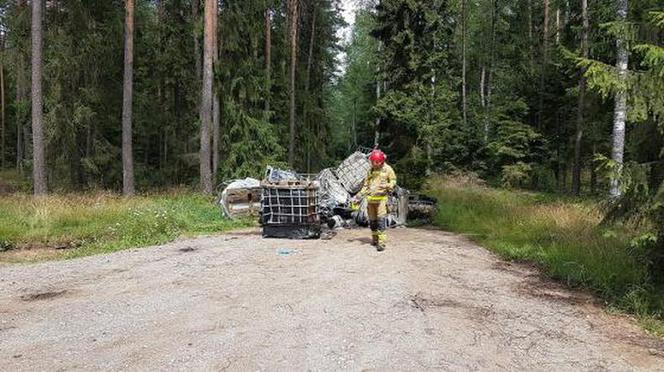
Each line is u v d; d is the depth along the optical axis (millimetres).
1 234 10516
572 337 4984
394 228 13164
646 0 9609
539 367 4215
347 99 49562
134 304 5715
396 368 4051
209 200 16828
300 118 28047
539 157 28641
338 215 12719
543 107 28469
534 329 5176
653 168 6086
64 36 19328
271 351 4352
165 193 19359
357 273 7281
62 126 19672
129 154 18328
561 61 25812
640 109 5820
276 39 25609
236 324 5039
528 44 32344
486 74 37688
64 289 6414
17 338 4645
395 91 18797
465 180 26703
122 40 21266
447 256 8938
